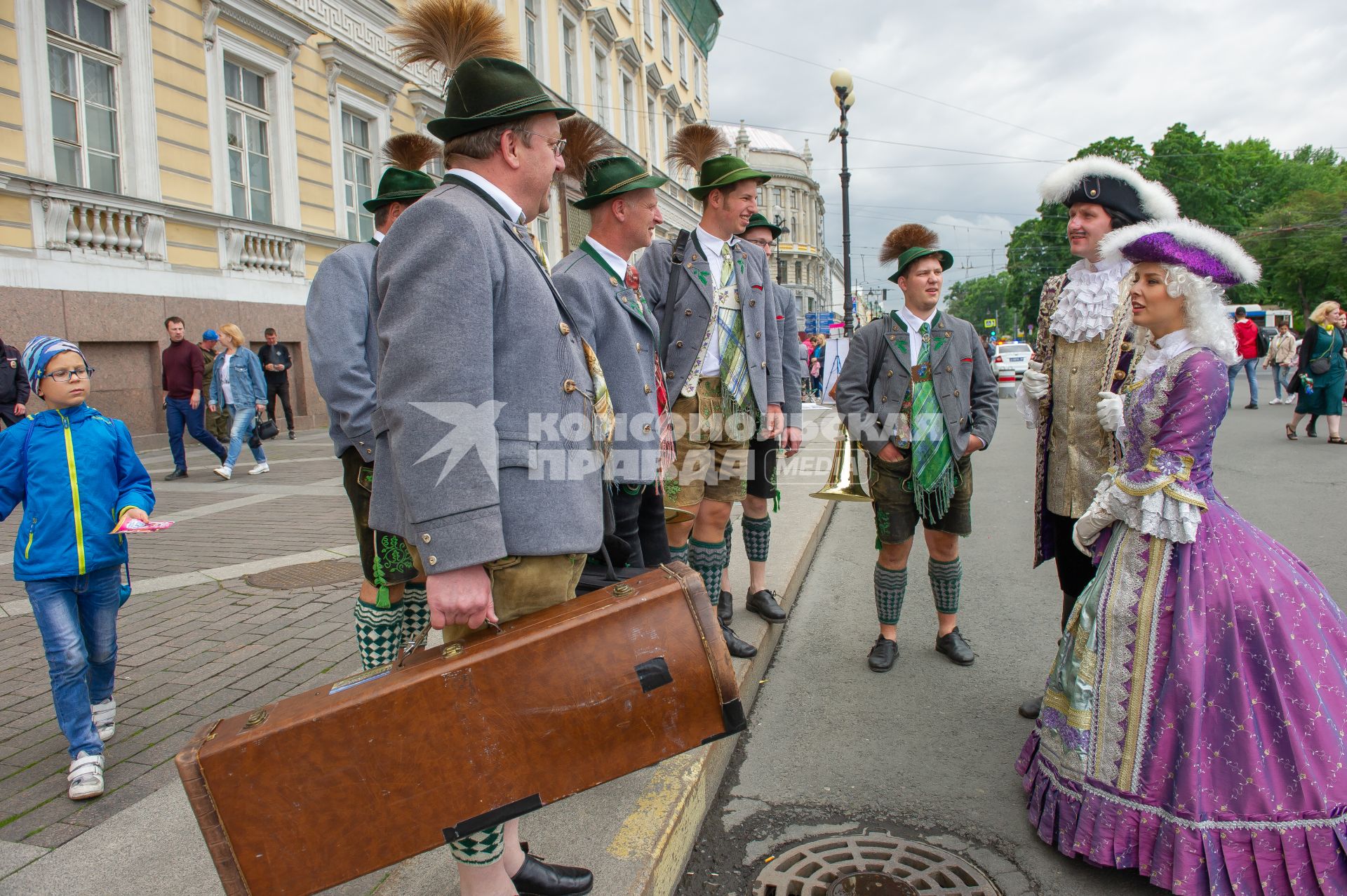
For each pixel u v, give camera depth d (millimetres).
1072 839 2365
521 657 1611
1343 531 5918
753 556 4230
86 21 10438
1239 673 2156
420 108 17062
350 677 1771
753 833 2664
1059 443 3061
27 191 9469
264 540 6199
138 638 4086
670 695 1665
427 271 1622
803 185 68250
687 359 3520
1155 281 2391
